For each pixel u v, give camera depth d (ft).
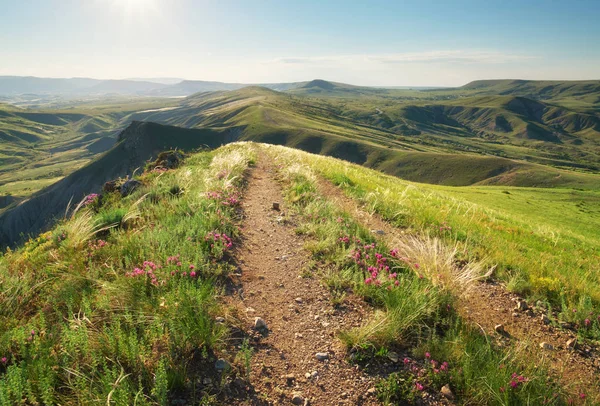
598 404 12.14
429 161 523.70
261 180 52.85
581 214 146.30
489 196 165.89
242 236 27.04
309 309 17.40
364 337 14.49
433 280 18.42
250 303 17.63
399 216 35.06
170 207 30.89
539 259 27.25
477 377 12.43
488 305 19.24
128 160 488.02
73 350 12.05
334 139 592.60
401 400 12.09
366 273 20.34
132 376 11.71
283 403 11.69
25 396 10.78
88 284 16.94
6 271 17.80
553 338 16.49
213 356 13.26
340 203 37.93
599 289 21.39
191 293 15.44
